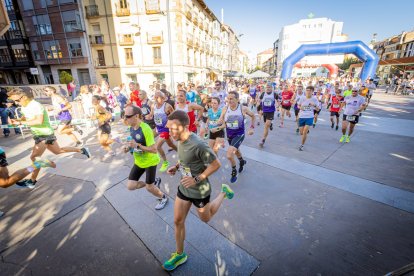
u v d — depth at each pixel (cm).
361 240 240
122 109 909
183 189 197
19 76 3125
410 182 365
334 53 1568
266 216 283
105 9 2370
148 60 2461
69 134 570
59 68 2742
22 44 2766
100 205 312
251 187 359
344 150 530
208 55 3544
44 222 277
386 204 305
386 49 5581
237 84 2089
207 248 233
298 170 421
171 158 499
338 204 307
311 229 258
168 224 272
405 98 1738
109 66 2558
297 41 5822
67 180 387
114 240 246
